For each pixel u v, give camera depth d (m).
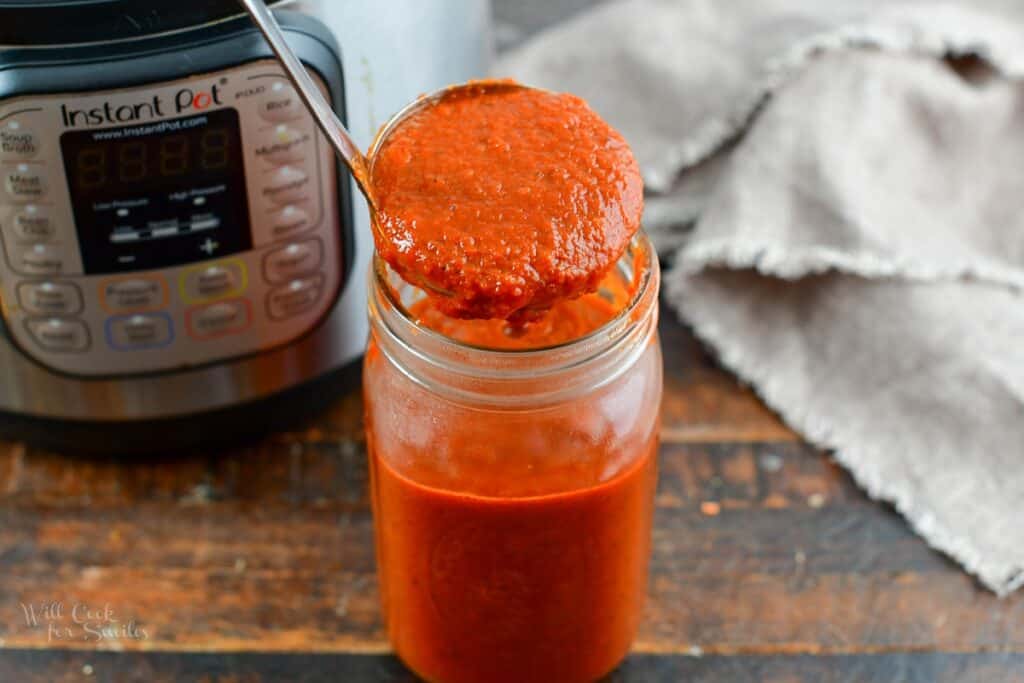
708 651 0.78
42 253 0.74
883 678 0.77
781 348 0.88
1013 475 0.82
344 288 0.79
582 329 0.74
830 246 0.88
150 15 0.69
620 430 0.70
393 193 0.66
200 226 0.75
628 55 0.95
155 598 0.79
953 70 0.93
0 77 0.69
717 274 0.90
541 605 0.73
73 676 0.77
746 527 0.82
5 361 0.78
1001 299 0.87
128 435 0.81
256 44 0.71
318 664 0.77
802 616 0.79
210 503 0.83
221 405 0.81
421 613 0.74
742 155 0.90
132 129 0.71
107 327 0.77
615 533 0.72
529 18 1.02
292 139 0.74
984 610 0.79
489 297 0.64
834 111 0.90
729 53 0.94
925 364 0.85
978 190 0.91
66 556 0.80
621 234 0.66
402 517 0.72
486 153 0.67
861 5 0.94
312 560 0.81
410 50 0.76
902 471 0.83
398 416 0.71
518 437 0.69
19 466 0.84
